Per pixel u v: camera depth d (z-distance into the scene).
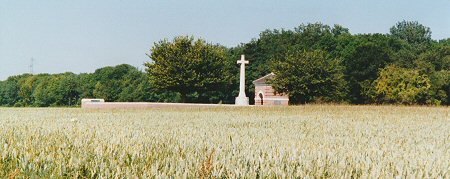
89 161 4.47
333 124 13.12
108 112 24.09
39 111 25.08
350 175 3.93
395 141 7.75
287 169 4.07
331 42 90.12
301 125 12.54
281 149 5.27
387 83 64.25
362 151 5.83
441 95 66.00
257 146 5.92
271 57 85.75
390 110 25.86
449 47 75.94
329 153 5.23
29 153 4.50
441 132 10.30
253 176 3.81
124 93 106.06
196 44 63.66
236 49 97.31
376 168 4.25
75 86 126.38
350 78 72.94
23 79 152.00
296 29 114.00
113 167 4.05
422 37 115.62
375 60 71.31
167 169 3.96
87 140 6.19
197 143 6.29
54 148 5.12
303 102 56.97
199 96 83.75
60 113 21.47
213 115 19.84
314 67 54.62
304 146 6.22
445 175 4.26
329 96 55.72
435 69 74.12
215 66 63.41
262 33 108.75
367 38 87.25
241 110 27.36
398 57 75.00
